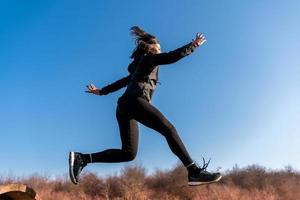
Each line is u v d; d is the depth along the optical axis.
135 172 29.91
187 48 4.01
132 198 28.19
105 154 4.30
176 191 29.62
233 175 34.38
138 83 4.15
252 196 30.00
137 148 4.33
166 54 4.07
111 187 29.08
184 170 30.55
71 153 4.28
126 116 4.25
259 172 34.28
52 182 31.02
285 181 33.38
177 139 4.09
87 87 4.77
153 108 4.11
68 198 27.89
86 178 30.34
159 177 31.33
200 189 29.66
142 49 4.37
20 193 4.23
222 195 28.89
